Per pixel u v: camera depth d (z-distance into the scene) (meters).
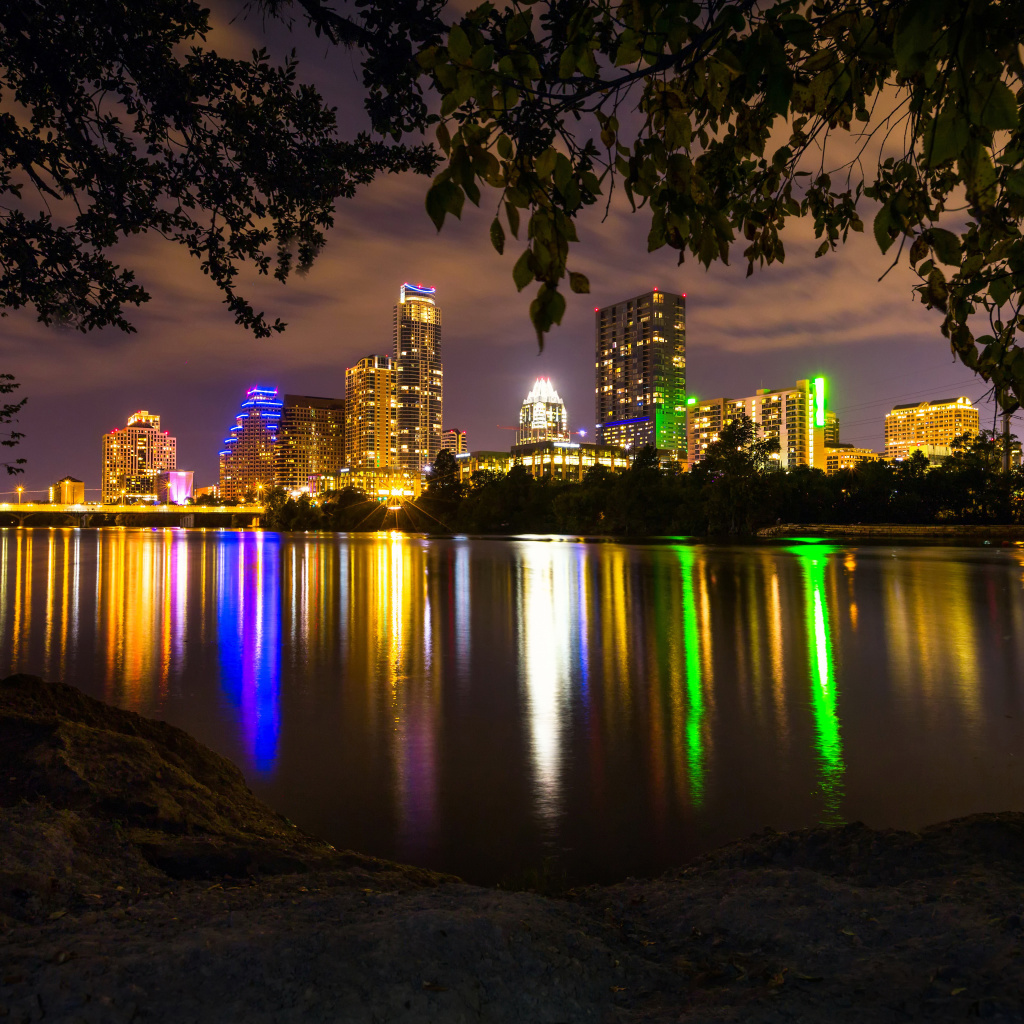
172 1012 2.43
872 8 2.12
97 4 5.98
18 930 3.21
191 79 6.61
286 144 6.95
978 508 103.12
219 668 19.95
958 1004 2.50
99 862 4.36
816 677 17.30
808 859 5.04
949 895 3.72
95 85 6.61
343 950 2.86
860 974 2.90
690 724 13.47
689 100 2.43
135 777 6.13
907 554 68.62
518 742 12.59
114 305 7.41
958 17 1.41
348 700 15.95
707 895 4.28
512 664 19.80
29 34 6.27
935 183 3.02
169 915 3.43
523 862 8.02
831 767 10.97
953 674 17.38
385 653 21.92
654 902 4.36
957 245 2.11
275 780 10.86
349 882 4.57
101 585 47.09
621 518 128.62
